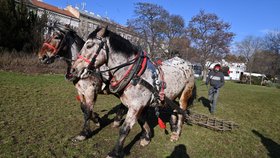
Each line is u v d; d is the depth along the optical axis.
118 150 3.95
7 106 6.78
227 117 8.85
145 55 4.19
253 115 9.97
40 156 4.11
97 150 4.56
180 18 33.12
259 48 56.50
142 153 4.66
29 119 5.88
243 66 60.19
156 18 31.73
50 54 5.42
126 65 3.96
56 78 13.95
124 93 3.99
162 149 4.96
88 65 3.79
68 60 5.30
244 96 17.31
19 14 17.16
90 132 5.10
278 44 43.97
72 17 41.28
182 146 5.23
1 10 16.30
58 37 5.39
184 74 5.33
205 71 33.72
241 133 6.77
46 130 5.26
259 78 46.84
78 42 5.49
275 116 10.37
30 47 17.67
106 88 4.93
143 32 30.95
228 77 53.50
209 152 5.12
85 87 4.84
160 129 6.12
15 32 16.83
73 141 4.81
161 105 4.67
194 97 6.01
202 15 33.31
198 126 6.77
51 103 7.73
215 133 6.38
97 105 8.21
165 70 4.90
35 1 38.19
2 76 11.88
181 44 32.97
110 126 5.96
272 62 46.06
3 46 16.58
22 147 4.35
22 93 8.69
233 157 5.04
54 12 38.41
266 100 16.36
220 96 15.68
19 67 14.92
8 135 4.79
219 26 33.34
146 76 4.12
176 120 6.01
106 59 3.94
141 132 5.72
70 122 5.95
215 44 33.53
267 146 5.97
